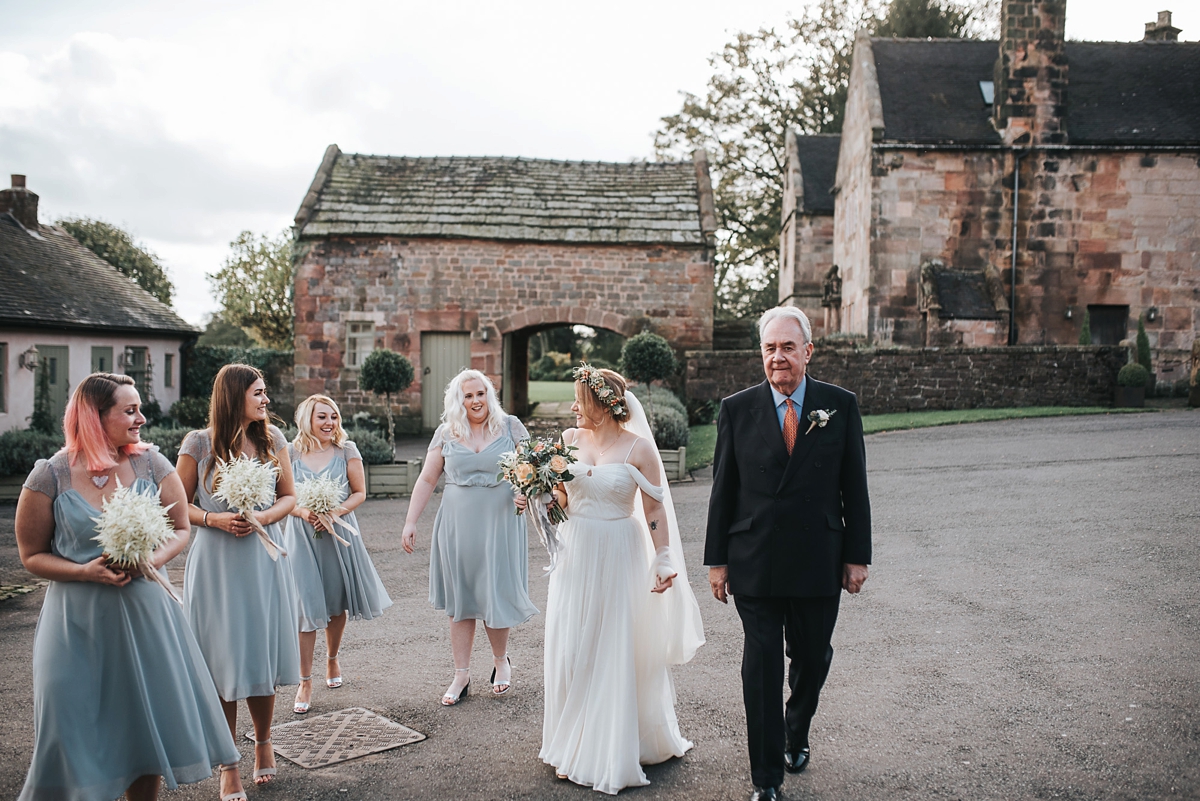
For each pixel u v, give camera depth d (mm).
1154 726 3875
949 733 3924
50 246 21797
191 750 3215
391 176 20578
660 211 19750
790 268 28062
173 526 3459
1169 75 20594
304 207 19234
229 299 34094
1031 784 3428
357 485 5117
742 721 4223
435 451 4836
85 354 19109
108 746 3090
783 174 33688
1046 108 19109
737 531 3607
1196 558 6438
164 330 21609
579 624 3727
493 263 18938
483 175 20734
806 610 3561
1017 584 6129
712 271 18938
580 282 19000
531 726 4262
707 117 34656
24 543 3129
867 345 18922
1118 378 15930
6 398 16859
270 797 3557
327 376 19062
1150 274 19312
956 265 19375
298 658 3943
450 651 5461
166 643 3225
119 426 3277
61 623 3094
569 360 48969
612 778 3516
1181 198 19156
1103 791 3344
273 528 3910
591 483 3771
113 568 3092
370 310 18953
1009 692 4332
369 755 3949
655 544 3832
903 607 5777
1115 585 5953
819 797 3408
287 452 4137
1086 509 8195
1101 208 19234
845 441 3576
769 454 3562
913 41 21906
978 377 16453
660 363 15547
